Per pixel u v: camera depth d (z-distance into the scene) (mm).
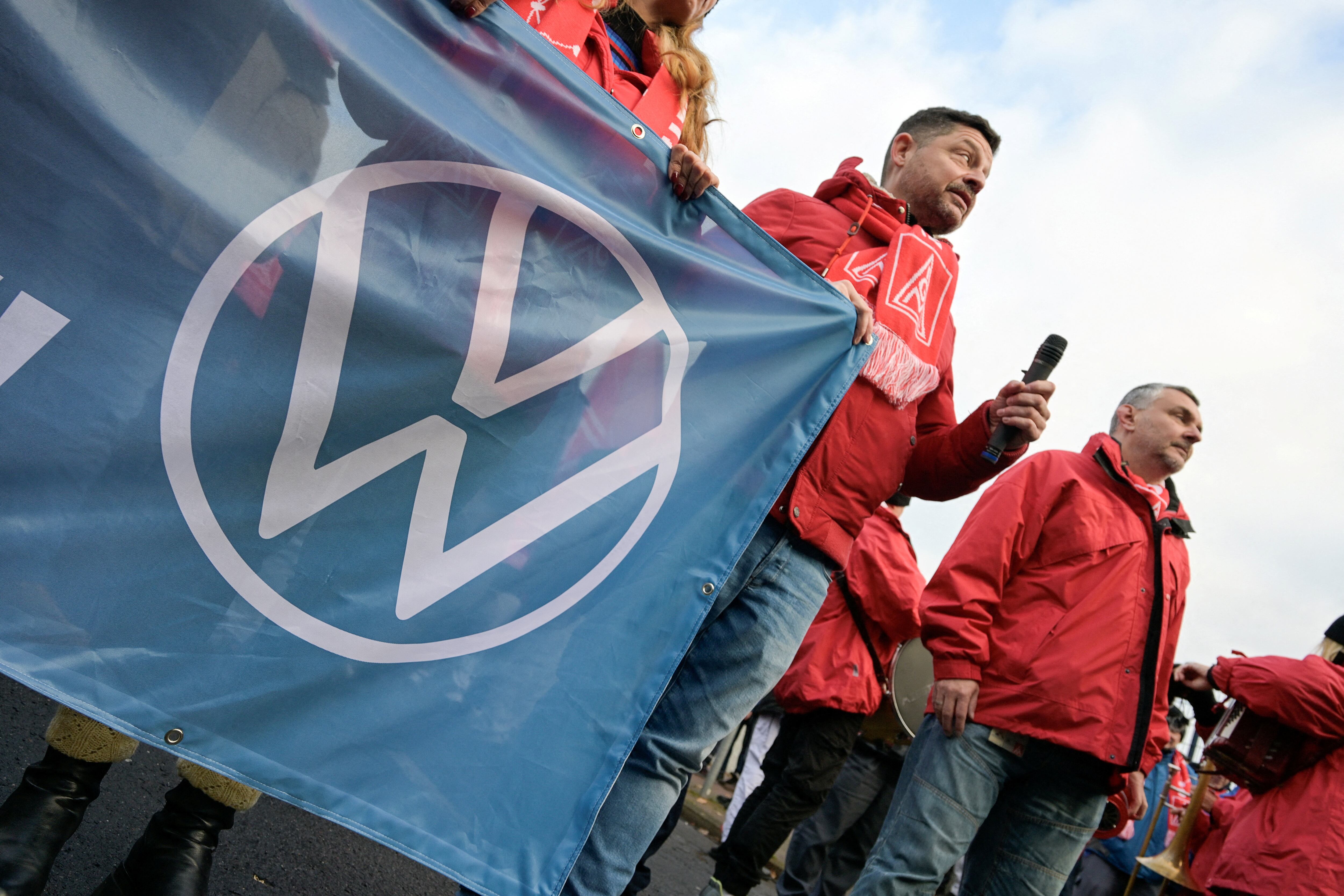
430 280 1522
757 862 3355
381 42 1496
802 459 1992
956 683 2711
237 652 1368
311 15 1414
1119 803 3043
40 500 1251
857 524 2262
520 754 1616
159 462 1314
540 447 1652
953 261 2480
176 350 1320
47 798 1562
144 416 1304
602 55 2004
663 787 2000
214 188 1337
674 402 1847
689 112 2164
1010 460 2447
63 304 1257
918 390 2291
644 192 1834
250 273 1368
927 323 2354
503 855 1590
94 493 1278
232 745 1361
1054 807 2701
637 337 1791
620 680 1729
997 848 2773
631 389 1789
